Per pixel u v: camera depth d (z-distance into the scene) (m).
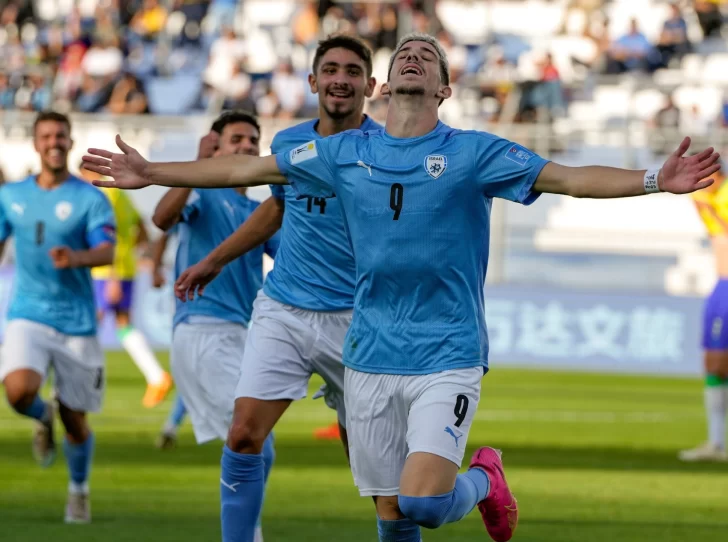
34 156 69.25
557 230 63.09
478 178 13.74
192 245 21.22
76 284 22.25
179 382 21.16
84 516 20.77
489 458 15.60
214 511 21.97
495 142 13.77
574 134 68.62
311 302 17.03
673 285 62.97
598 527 21.11
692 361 59.47
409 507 13.55
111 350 63.16
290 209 17.33
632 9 81.50
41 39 81.19
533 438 35.56
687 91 75.31
